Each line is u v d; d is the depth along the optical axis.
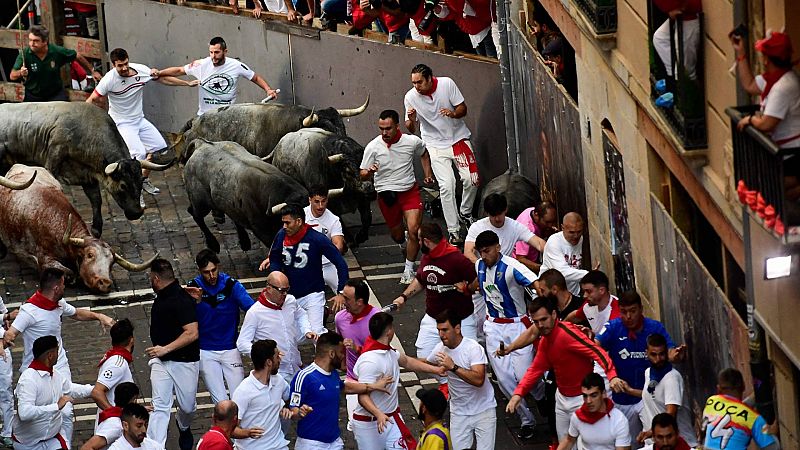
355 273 23.09
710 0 14.12
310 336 17.91
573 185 20.70
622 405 15.94
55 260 22.80
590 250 20.22
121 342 16.61
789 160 11.61
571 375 15.90
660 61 15.21
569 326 15.89
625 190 17.95
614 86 18.00
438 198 25.11
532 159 23.22
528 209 20.23
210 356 17.66
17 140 24.62
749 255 13.03
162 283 17.19
